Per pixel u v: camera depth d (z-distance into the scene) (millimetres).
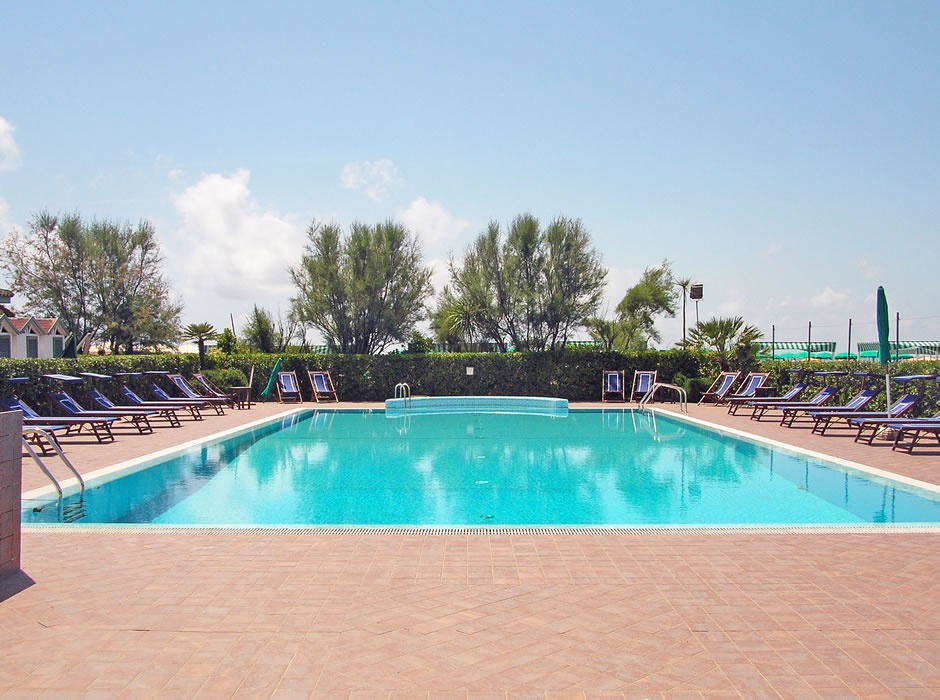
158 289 30125
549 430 14320
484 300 22188
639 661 3072
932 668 3000
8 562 4281
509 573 4309
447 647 3221
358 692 2789
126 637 3330
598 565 4469
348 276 22328
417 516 6816
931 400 11656
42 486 7668
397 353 22594
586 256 22328
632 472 9320
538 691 2803
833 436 11945
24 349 24703
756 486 8258
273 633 3377
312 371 21438
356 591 3982
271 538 5137
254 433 13680
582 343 24078
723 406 18469
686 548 4863
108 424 11484
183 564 4500
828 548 4848
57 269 28422
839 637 3322
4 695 2752
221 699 2730
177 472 9367
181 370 19219
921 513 6754
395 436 13367
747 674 2943
